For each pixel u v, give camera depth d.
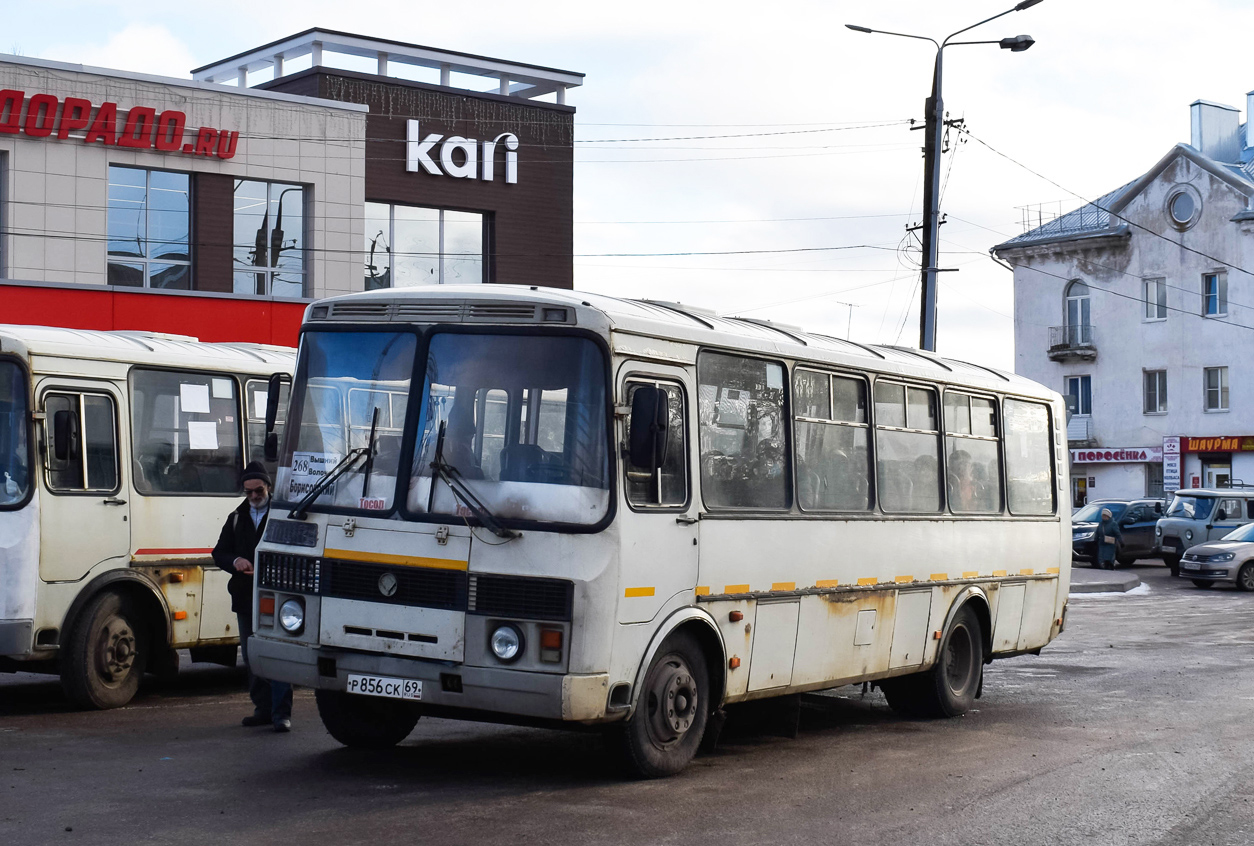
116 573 11.55
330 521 8.42
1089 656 17.39
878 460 11.18
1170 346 52.28
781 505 9.88
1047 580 14.08
